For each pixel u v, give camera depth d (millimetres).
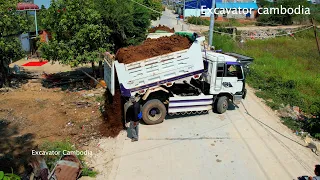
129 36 20578
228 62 12398
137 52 11391
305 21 54219
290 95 16094
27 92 15664
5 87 16156
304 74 21094
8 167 8789
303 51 30672
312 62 25844
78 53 15453
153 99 11797
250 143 10719
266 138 11164
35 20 24234
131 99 10227
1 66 15953
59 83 16984
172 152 9969
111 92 11594
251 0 62031
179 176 8688
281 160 9703
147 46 11898
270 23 52688
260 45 33625
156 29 22703
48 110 13203
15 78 18047
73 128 11516
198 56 11969
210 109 12875
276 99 15680
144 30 21359
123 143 10500
